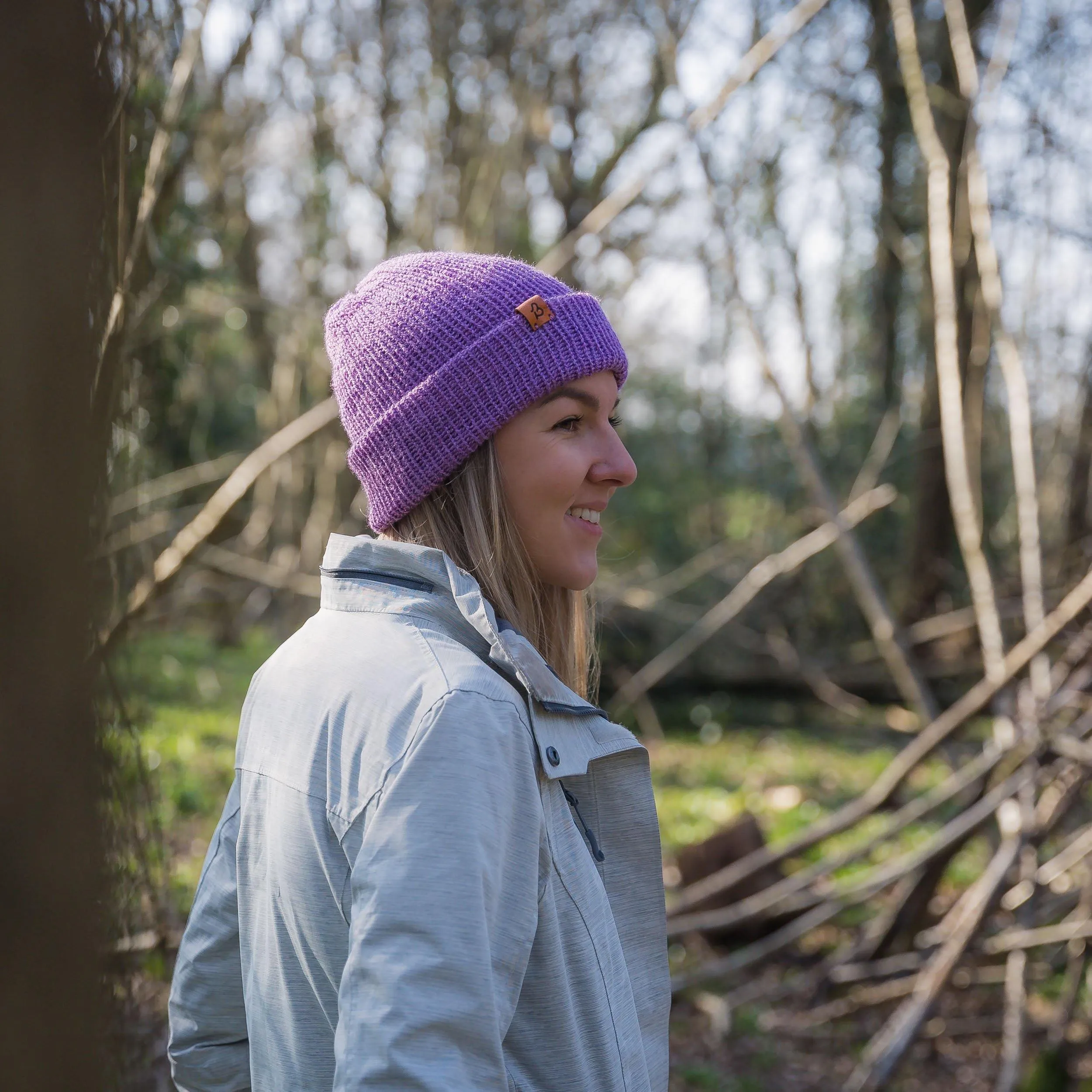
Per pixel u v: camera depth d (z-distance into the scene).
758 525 12.86
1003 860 3.78
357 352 1.33
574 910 1.15
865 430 12.75
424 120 9.16
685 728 11.45
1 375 0.79
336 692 1.13
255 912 1.20
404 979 0.96
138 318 2.16
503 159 9.00
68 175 0.83
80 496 0.85
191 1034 1.34
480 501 1.30
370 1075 0.93
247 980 1.22
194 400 7.85
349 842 1.05
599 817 1.31
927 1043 4.38
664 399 13.52
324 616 1.28
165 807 4.26
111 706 1.21
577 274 6.79
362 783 1.06
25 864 0.82
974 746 8.55
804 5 3.76
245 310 7.13
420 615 1.20
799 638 12.00
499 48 8.98
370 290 1.35
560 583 1.36
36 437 0.81
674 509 13.02
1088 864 4.08
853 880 5.95
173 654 9.80
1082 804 4.38
